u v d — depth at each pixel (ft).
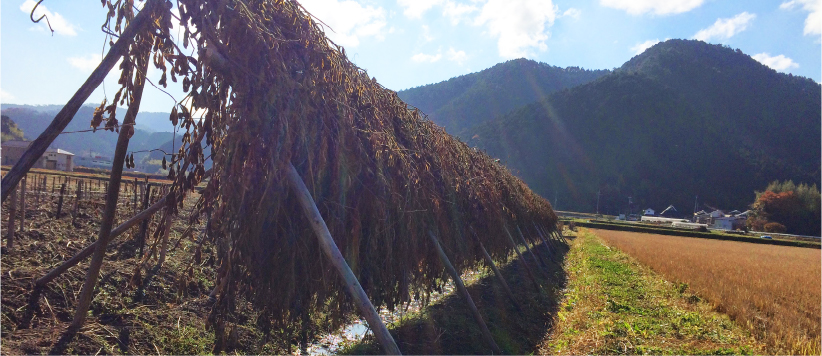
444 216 22.36
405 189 17.30
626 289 36.19
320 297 14.14
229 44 10.84
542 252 67.21
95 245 16.26
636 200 309.22
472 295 31.22
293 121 11.43
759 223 243.40
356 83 15.24
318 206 13.15
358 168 14.05
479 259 31.89
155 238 14.51
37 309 16.05
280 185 11.32
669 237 152.76
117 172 14.20
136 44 12.03
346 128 13.70
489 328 23.36
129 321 17.29
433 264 22.84
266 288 12.57
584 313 27.04
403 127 19.15
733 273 52.06
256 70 10.85
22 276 17.48
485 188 29.68
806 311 32.24
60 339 14.60
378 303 18.19
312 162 12.57
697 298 34.12
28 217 25.67
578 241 104.83
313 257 13.55
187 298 20.57
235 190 10.55
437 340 20.74
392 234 16.57
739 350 21.27
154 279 21.21
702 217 277.03
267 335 13.76
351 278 11.28
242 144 10.49
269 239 12.16
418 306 27.71
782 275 52.95
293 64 12.05
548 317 27.94
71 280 18.62
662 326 25.11
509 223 40.45
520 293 33.19
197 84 10.41
